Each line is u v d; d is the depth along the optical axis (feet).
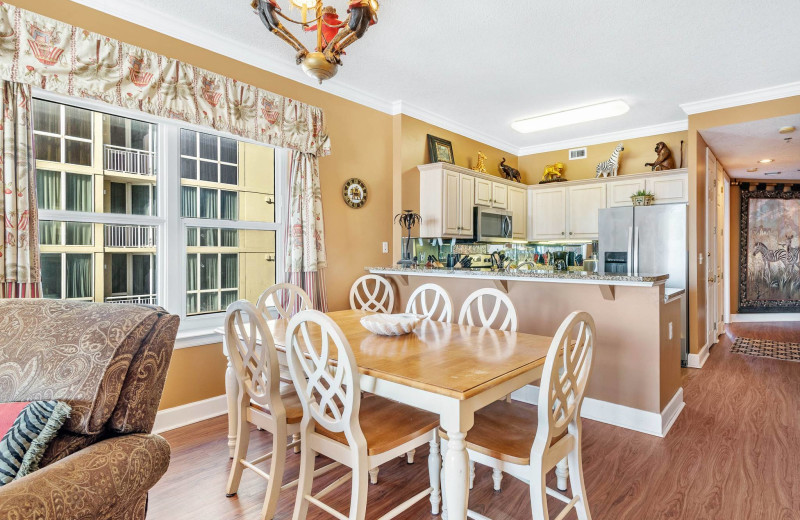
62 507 2.92
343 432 5.44
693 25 8.95
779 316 23.41
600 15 8.60
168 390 9.03
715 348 16.58
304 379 5.54
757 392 11.37
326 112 11.99
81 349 3.79
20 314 4.15
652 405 8.89
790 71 11.24
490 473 7.32
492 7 8.33
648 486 6.84
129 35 8.29
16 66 6.85
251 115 10.05
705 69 11.11
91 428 3.57
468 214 15.07
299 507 5.53
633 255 14.83
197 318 9.73
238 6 8.38
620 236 15.12
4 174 6.76
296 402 6.57
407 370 5.15
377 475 7.12
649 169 16.48
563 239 18.07
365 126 13.12
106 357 3.70
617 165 16.61
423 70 11.31
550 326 10.28
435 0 8.11
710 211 16.31
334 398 6.89
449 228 14.21
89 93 7.61
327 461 7.66
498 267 17.53
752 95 12.67
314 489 6.79
